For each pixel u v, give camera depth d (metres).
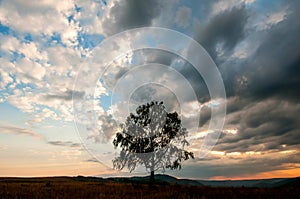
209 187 24.41
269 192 18.31
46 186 30.27
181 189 22.88
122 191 21.88
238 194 18.23
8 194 19.81
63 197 18.03
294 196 16.47
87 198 17.69
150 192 20.91
